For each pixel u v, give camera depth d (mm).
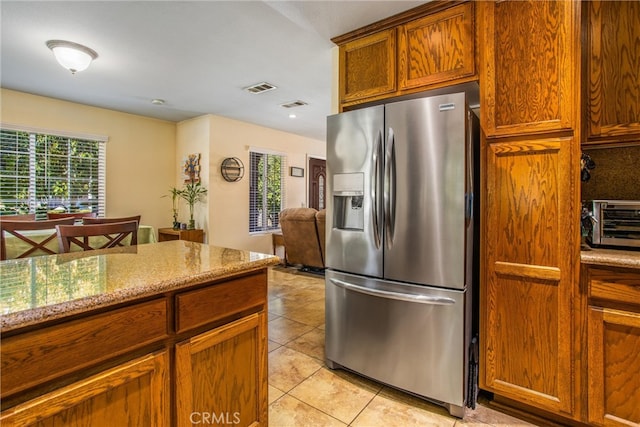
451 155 1727
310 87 3754
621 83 1591
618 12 1604
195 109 4684
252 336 1367
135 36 2578
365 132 2021
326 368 2260
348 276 2107
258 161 5883
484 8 1797
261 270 1408
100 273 1133
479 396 1935
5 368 742
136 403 995
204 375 1187
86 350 876
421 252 1815
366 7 2045
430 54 2025
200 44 2717
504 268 1729
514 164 1705
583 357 1550
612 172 1900
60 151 4234
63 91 3875
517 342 1709
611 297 1476
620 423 1471
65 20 2344
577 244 1552
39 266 1243
